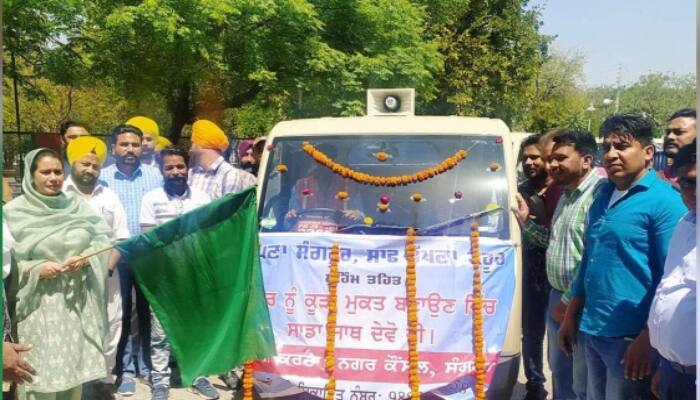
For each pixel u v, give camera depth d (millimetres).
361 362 4109
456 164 4676
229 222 4109
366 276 4219
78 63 16578
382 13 17078
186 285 4055
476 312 4113
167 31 14070
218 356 4027
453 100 23422
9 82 17125
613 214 3627
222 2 14328
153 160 6426
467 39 23391
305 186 4824
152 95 17969
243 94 17750
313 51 16078
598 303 3686
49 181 4160
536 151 5227
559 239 4434
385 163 4828
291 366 4145
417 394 4020
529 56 24797
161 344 5250
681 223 3279
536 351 5219
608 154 3588
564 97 32562
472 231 4324
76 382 4227
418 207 4609
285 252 4344
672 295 3227
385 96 5270
